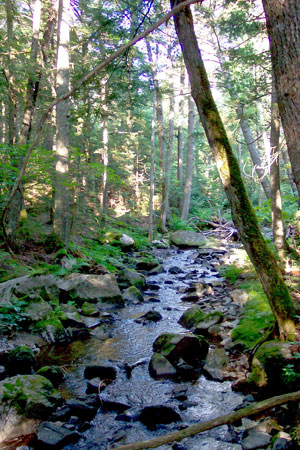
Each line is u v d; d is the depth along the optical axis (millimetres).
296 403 3369
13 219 9281
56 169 10500
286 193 19656
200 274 11469
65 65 10469
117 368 5016
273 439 3084
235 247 16922
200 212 27094
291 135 2377
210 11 10883
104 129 16953
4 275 7773
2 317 5707
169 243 18500
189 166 23562
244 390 4207
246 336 5504
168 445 3363
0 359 4793
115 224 19953
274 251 8859
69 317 6656
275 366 3900
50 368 4637
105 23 6336
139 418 3811
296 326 4328
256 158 12258
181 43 3967
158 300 8648
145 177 28359
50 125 14477
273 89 8188
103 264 11383
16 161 8344
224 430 3510
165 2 7344
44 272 7301
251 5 9320
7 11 10906
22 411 3674
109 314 7562
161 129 21438
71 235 13398
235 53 9875
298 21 2270
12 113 11039
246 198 4184
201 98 4051
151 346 5848
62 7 10422
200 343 5250
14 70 10086
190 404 4031
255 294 7293
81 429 3625
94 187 20484
